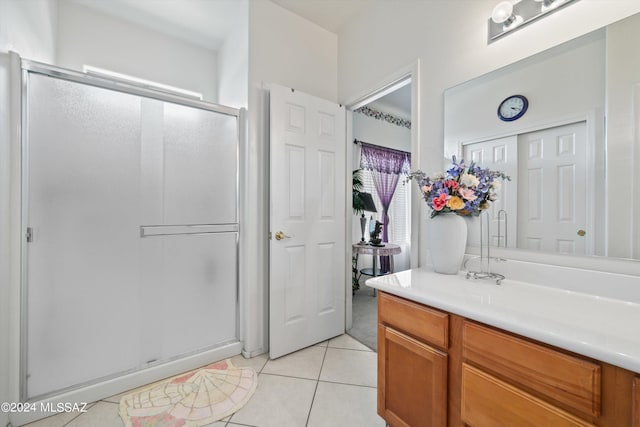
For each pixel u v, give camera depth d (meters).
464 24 1.44
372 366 1.86
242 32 2.12
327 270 2.24
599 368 0.63
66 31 2.18
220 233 1.96
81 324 1.50
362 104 2.33
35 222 1.38
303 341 2.09
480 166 1.37
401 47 1.82
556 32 1.11
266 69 2.06
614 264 0.98
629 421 0.59
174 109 1.80
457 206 1.25
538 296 1.01
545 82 1.14
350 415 1.40
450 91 1.50
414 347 1.06
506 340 0.79
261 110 2.04
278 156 1.95
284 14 2.15
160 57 2.60
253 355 2.00
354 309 2.97
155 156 1.73
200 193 1.89
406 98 3.80
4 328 1.29
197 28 2.51
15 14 1.43
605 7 1.00
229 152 2.01
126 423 1.34
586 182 1.04
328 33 2.42
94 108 1.54
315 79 2.32
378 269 3.97
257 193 2.04
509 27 1.25
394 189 4.11
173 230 1.79
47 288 1.42
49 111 1.42
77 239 1.49
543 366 0.71
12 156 1.32
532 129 1.18
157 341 1.72
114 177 1.60
